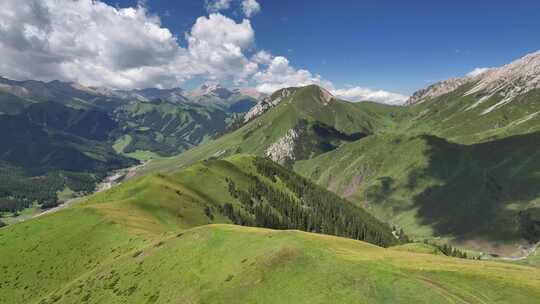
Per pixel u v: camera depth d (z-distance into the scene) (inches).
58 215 5438.0
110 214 5201.8
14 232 5182.1
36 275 4192.9
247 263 2723.9
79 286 3459.6
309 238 2933.1
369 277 2249.0
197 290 2652.6
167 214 6530.5
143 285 3031.5
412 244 5644.7
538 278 2474.2
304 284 2330.2
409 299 2060.8
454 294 2193.7
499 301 2159.2
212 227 3496.6
